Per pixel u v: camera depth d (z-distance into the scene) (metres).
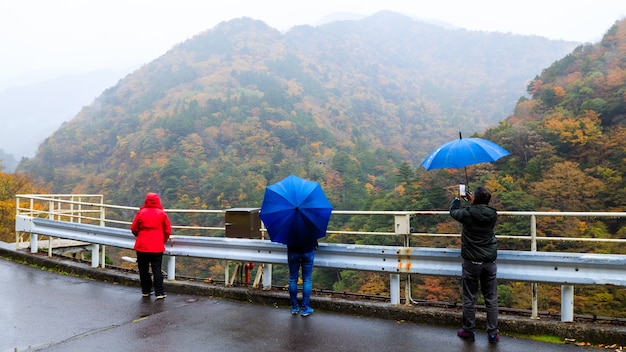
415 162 147.12
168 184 101.06
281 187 4.69
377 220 50.31
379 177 104.12
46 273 7.35
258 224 6.08
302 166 111.94
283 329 4.44
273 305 5.37
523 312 4.55
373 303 4.94
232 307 5.31
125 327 4.55
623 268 3.84
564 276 4.04
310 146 138.50
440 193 54.84
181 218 76.06
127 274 6.71
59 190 117.38
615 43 83.00
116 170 126.19
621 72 68.81
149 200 5.81
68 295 5.91
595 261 3.93
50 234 7.86
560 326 4.05
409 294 4.91
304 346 3.95
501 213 4.36
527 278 4.18
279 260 5.39
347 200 87.75
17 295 5.89
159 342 4.09
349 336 4.21
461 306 4.77
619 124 58.47
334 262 5.13
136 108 191.00
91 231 7.13
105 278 6.82
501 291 26.88
